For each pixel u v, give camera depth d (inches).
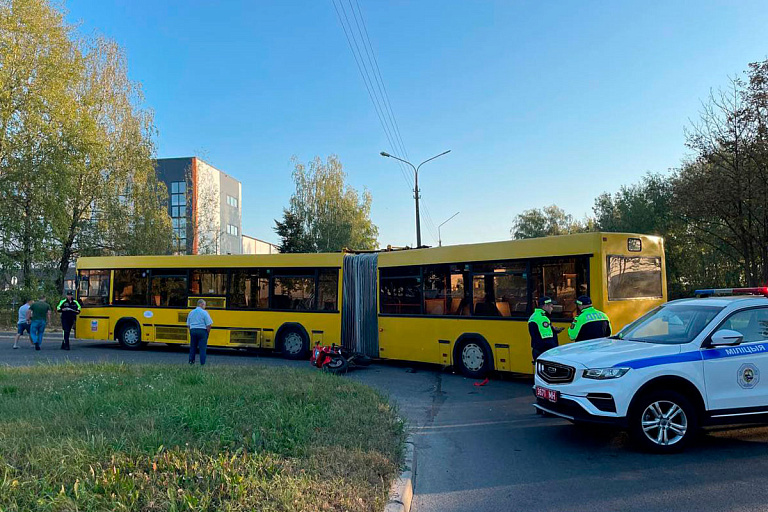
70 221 1104.8
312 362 521.3
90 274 689.0
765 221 861.2
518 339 444.5
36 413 262.4
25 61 1032.2
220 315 618.2
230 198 2625.5
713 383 245.4
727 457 238.4
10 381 369.1
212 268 629.9
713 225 1053.2
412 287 527.5
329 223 2105.1
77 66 1087.6
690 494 196.2
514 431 298.8
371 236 2338.8
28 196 1043.3
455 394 408.8
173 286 645.9
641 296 427.2
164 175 2137.1
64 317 679.7
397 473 213.2
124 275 671.8
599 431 293.6
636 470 224.5
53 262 1130.7
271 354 648.4
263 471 191.5
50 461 189.2
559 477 220.7
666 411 245.1
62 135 1050.1
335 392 350.0
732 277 1252.5
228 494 168.9
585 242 413.1
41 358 596.4
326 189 2150.6
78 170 1078.4
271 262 607.2
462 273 488.7
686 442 243.9
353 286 572.1
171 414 260.7
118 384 351.9
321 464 205.8
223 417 261.0
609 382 241.1
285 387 349.4
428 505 195.0
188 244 1354.6
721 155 886.4
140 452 201.9
